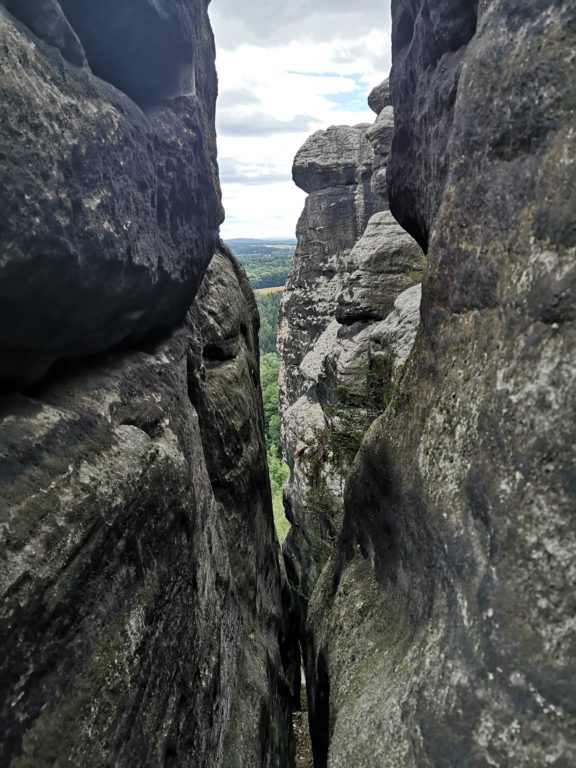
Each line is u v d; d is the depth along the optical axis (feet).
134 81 14.35
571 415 6.96
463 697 7.82
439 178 13.55
